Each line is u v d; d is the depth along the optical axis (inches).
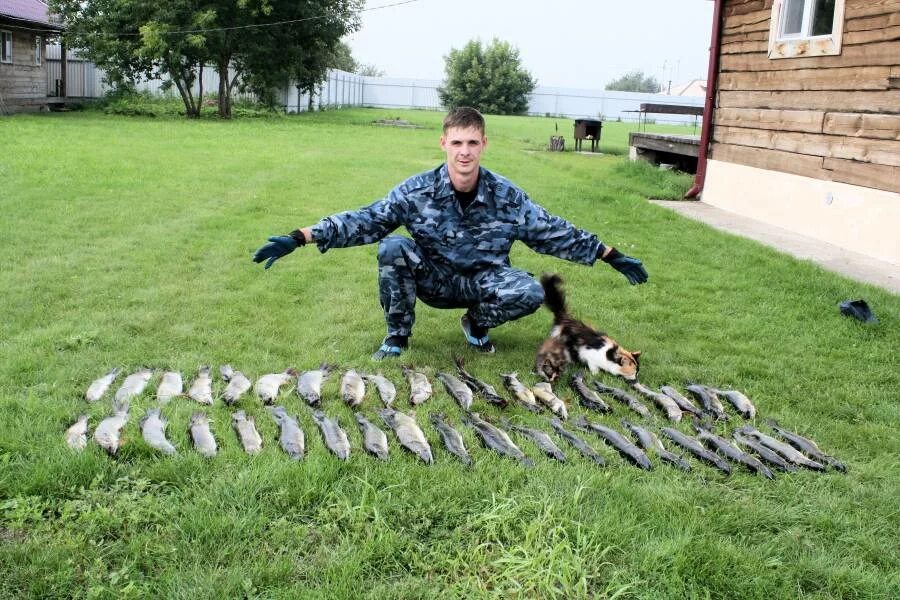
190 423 153.5
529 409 173.3
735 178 473.4
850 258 346.3
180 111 1264.8
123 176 500.7
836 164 377.4
